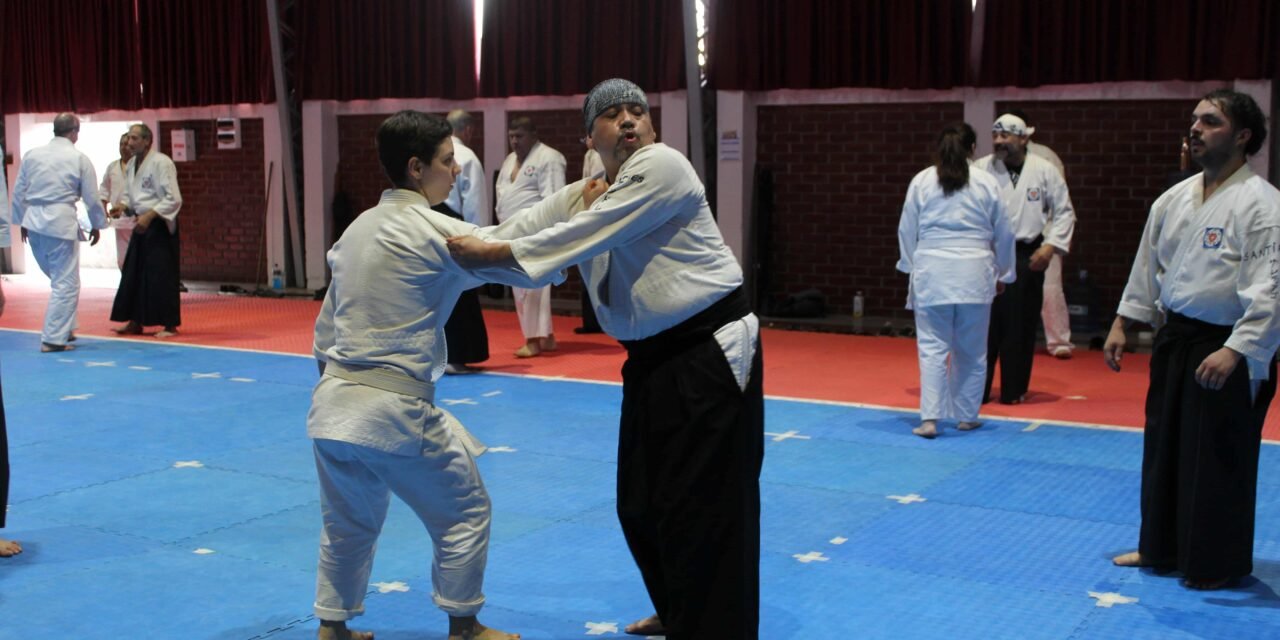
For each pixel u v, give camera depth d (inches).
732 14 482.6
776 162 501.4
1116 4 425.4
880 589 170.2
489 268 127.3
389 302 134.4
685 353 128.6
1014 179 311.7
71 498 219.3
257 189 618.2
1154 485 174.9
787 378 357.7
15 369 367.2
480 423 288.7
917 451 258.4
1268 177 410.3
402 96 559.5
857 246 490.6
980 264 266.5
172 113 636.7
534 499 219.0
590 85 514.9
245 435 274.5
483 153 556.7
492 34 534.6
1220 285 164.4
